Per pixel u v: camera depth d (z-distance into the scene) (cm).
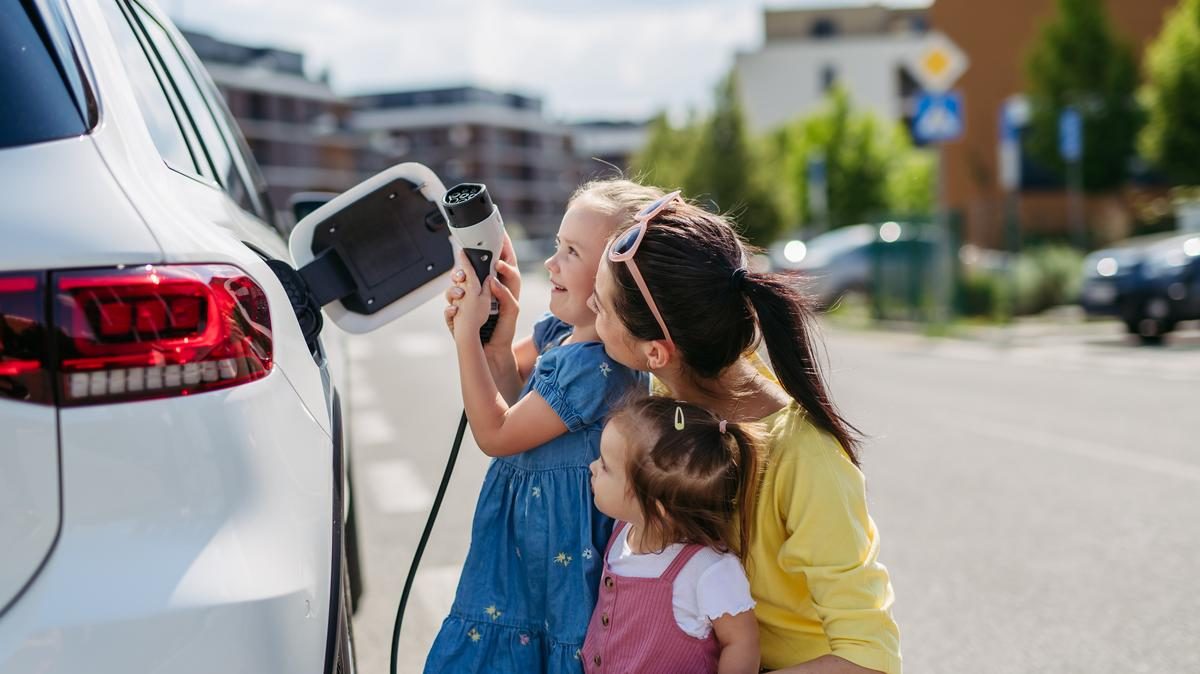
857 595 187
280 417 167
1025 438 798
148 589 146
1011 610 430
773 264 2306
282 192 9219
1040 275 1866
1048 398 1006
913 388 1098
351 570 407
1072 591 452
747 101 7212
